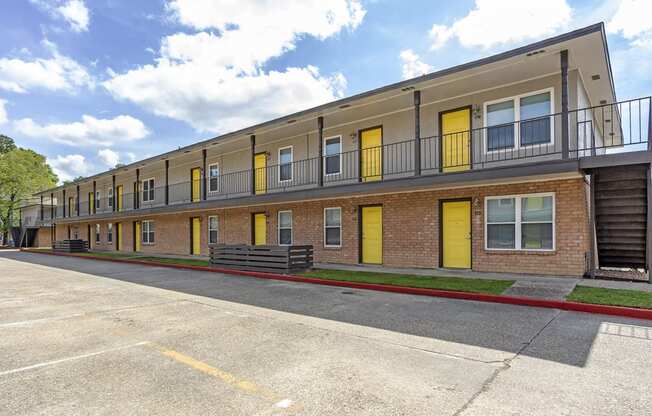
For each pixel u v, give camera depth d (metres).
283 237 16.52
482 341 5.06
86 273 14.49
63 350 4.91
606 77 10.58
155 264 17.16
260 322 6.27
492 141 11.16
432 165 12.31
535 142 10.41
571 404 3.21
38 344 5.19
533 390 3.50
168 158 21.61
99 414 3.11
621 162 8.32
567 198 9.68
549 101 10.23
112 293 9.55
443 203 11.91
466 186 11.09
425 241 12.08
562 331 5.46
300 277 11.04
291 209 16.16
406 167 13.00
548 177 9.52
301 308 7.35
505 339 5.13
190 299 8.48
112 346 5.05
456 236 11.66
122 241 27.41
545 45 8.61
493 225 10.85
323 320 6.36
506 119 10.91
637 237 10.09
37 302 8.41
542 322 5.98
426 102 12.33
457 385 3.64
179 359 4.50
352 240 13.98
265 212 17.25
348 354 4.61
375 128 13.98
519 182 10.30
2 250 34.59
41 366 4.31
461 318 6.33
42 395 3.51
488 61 9.42
